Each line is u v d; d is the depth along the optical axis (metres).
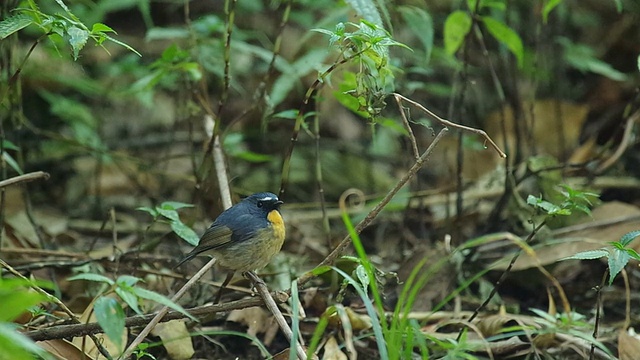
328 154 14.48
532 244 10.57
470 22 10.34
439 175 13.77
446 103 14.47
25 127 13.02
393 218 12.45
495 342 8.73
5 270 9.11
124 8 14.40
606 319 9.93
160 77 9.84
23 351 5.00
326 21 10.18
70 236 11.74
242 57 14.17
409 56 12.74
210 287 9.88
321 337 9.01
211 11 15.30
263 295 7.51
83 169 14.02
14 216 11.98
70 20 7.07
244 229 8.58
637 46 15.32
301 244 11.66
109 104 14.76
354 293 9.61
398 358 6.54
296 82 11.50
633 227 10.54
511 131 13.84
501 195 11.85
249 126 14.40
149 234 11.96
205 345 9.05
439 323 8.98
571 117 13.94
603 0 15.66
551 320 8.46
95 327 7.02
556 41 13.71
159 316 7.20
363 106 7.71
